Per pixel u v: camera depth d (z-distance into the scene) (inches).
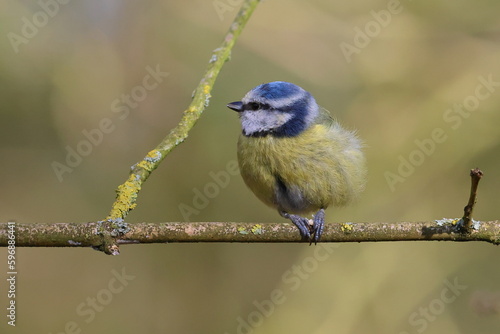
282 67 482.9
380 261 450.3
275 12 489.7
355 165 330.0
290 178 322.0
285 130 322.7
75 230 227.5
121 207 238.7
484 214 474.0
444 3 495.5
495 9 492.4
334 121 345.7
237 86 477.7
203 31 479.5
